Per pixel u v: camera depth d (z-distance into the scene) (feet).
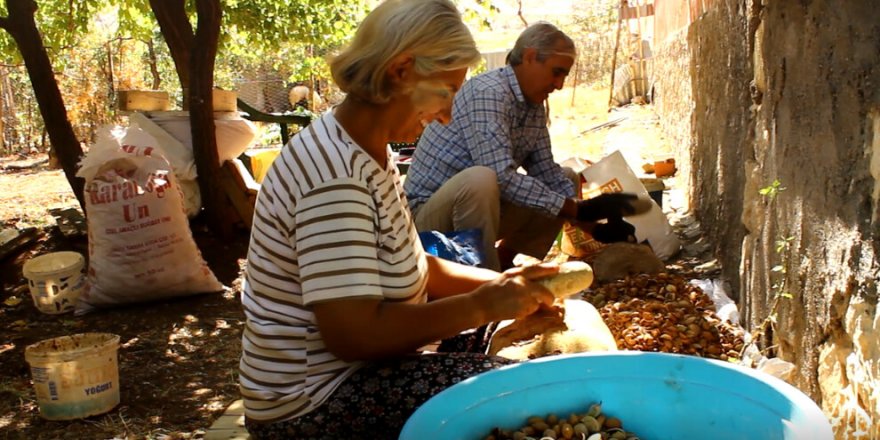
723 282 15.51
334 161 6.21
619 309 12.57
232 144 22.49
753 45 13.07
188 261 17.71
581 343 8.40
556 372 6.32
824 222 8.80
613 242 15.49
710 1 18.97
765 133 11.83
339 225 6.12
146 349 15.38
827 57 8.79
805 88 9.55
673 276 14.19
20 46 20.94
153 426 12.19
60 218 22.75
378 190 6.43
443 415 5.79
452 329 6.56
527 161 15.11
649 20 59.77
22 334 16.35
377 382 6.70
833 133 8.59
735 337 11.91
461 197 13.00
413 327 6.37
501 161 13.51
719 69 17.22
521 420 6.24
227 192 22.12
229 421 9.95
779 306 10.59
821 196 8.91
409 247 6.79
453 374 6.72
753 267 12.54
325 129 6.41
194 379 13.98
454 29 6.27
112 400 12.75
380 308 6.32
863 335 7.63
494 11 28.02
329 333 6.26
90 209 17.13
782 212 10.59
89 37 47.44
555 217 14.64
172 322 16.70
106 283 17.19
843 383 8.29
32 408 12.93
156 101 22.39
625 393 6.31
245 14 31.37
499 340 8.70
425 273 7.36
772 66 11.25
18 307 17.94
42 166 41.81
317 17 32.35
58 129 21.53
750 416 5.78
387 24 6.18
